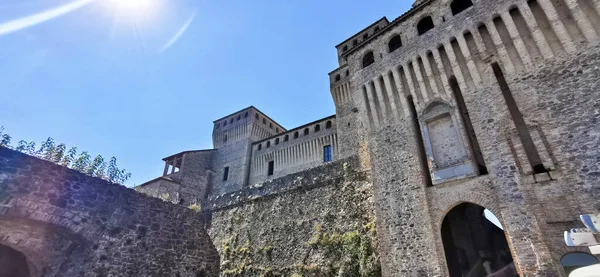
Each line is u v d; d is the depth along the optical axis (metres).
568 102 12.59
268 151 48.22
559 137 12.35
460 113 16.09
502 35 15.44
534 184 12.35
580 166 11.53
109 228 15.09
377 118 19.20
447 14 18.03
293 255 19.09
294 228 20.30
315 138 43.41
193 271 19.34
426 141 16.44
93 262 14.06
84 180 14.62
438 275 13.21
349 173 20.14
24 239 12.84
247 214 23.41
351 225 17.91
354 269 16.23
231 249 22.00
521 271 11.52
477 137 14.64
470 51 16.31
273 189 23.42
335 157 40.00
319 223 19.38
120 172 17.59
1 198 11.61
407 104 18.06
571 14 13.58
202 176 49.78
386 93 19.39
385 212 16.36
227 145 53.38
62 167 13.88
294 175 23.14
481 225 18.42
